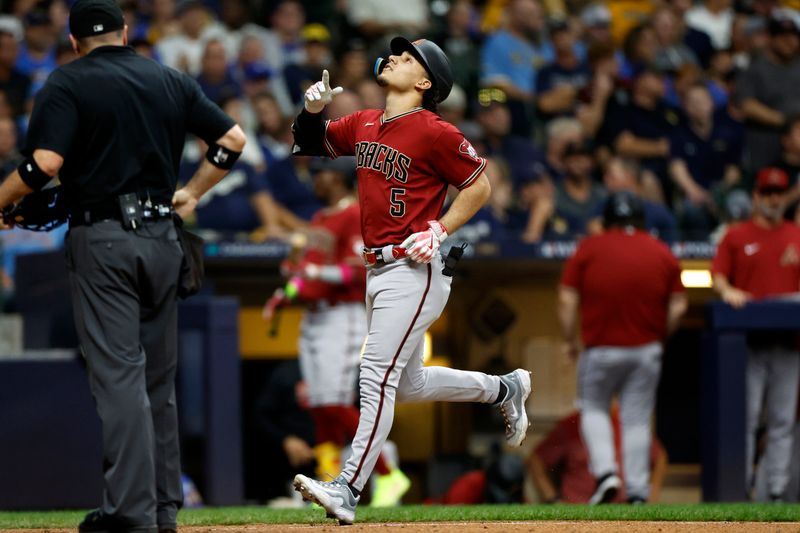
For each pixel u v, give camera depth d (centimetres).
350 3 4669
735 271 3238
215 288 3709
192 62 4312
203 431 2928
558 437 3378
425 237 1683
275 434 3503
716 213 4431
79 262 1620
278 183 3850
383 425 1739
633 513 2136
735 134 4634
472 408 3819
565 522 1900
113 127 1623
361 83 4212
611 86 4578
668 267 2973
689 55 5044
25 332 3139
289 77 4322
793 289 3228
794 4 5362
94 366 1598
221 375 2905
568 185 4138
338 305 2975
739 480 3116
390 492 2942
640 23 4997
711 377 3138
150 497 1586
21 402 2692
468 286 3947
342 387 2973
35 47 4103
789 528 1808
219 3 4550
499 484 3216
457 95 4175
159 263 1650
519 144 4231
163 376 1686
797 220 4350
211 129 1733
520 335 3944
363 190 1756
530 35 4675
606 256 2959
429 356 3909
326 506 1717
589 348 2988
